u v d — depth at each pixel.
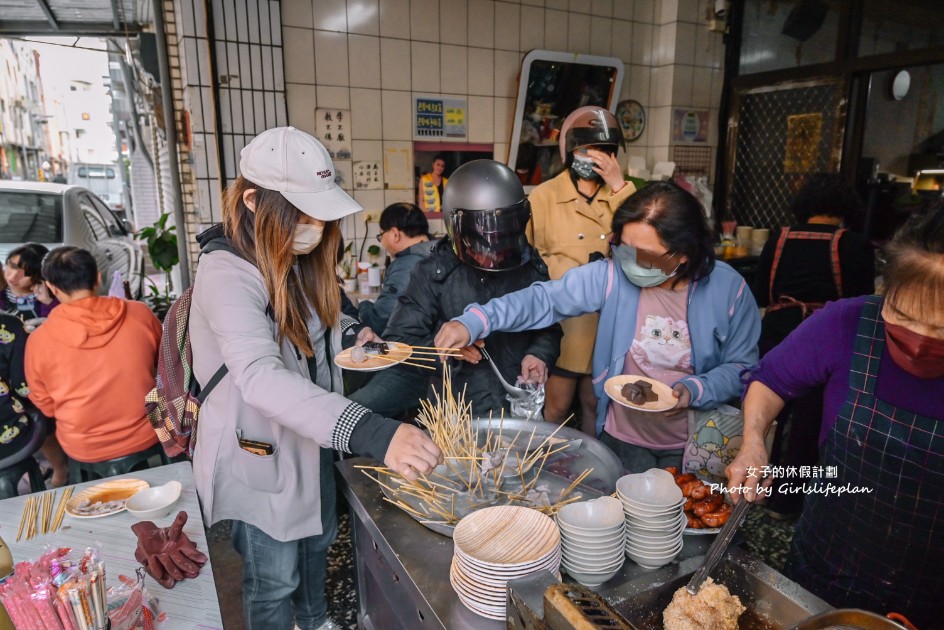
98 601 0.97
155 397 1.58
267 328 1.28
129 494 1.57
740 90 4.41
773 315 2.44
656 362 1.74
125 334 2.14
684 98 4.32
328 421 1.14
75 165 24.31
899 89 3.82
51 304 3.10
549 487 1.34
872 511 1.09
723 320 1.68
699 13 4.21
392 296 2.48
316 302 1.48
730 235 4.34
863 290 2.33
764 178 4.42
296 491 1.45
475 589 0.96
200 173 3.13
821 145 4.07
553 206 2.72
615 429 1.82
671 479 1.19
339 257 1.55
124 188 12.15
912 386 1.01
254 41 3.07
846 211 2.37
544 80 3.86
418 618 1.20
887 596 1.11
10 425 2.19
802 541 1.26
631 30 4.14
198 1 2.92
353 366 1.51
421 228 2.67
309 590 1.75
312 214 1.25
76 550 1.32
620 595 1.00
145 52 3.59
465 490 1.34
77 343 2.05
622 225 1.57
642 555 1.09
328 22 3.25
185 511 1.48
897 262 0.89
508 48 3.77
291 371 1.23
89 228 4.73
